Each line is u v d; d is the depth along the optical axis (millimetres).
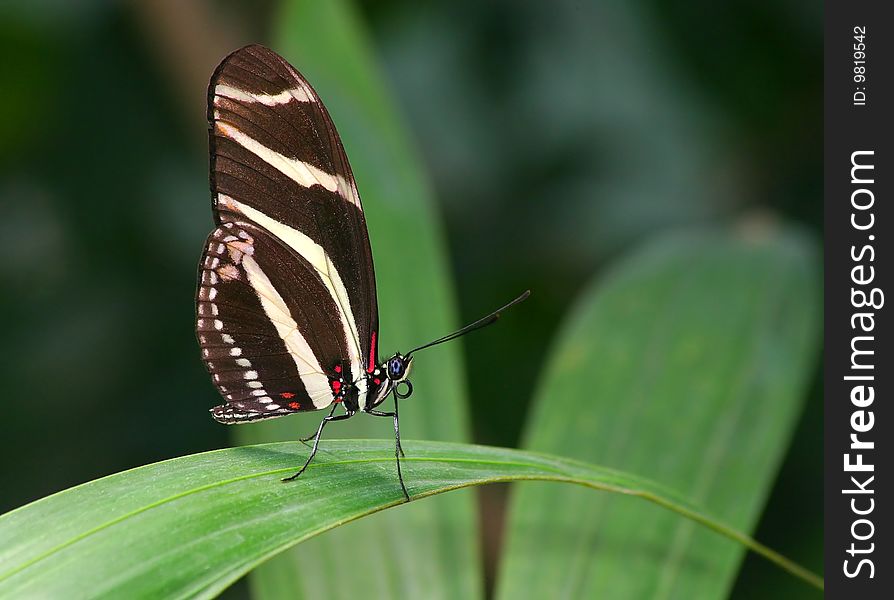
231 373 644
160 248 808
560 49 819
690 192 813
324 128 640
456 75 830
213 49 742
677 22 787
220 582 604
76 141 805
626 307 675
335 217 643
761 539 733
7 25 757
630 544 648
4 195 802
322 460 620
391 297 664
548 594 646
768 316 673
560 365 667
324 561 646
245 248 641
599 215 825
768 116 786
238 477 615
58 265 802
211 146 637
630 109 813
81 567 604
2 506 741
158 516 609
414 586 645
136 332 789
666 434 659
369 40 819
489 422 790
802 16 750
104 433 759
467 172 835
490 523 716
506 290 827
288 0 683
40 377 771
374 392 648
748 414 661
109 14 776
